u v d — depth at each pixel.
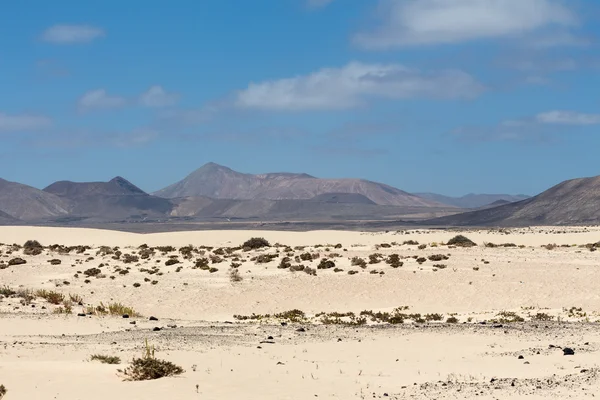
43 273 63.31
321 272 61.16
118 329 35.31
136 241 116.56
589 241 111.00
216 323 39.22
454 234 148.88
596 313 43.53
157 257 76.75
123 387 19.56
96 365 22.98
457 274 58.34
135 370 20.77
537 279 56.03
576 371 22.69
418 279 56.66
